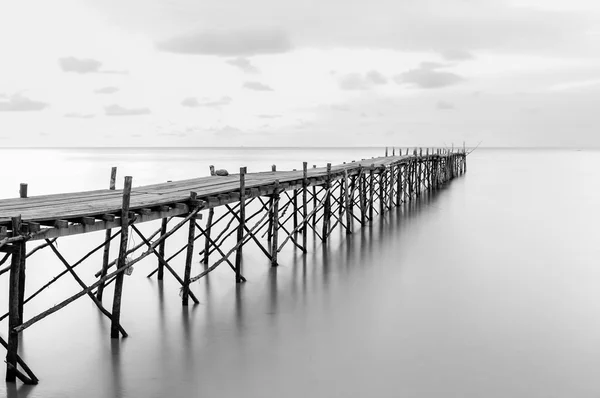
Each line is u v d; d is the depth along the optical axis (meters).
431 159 46.31
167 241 22.73
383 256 20.06
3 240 8.79
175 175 61.47
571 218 29.61
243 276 17.09
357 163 34.25
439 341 12.17
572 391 10.00
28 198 13.69
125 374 10.36
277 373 10.55
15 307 9.43
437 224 27.23
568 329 12.88
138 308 14.02
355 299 15.03
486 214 30.86
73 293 15.30
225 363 10.93
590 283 16.62
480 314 13.89
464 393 9.89
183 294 14.18
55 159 114.56
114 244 21.95
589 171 73.62
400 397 9.73
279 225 19.28
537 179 58.47
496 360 11.23
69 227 10.27
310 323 13.17
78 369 10.51
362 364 10.99
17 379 9.91
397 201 33.81
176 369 10.62
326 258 19.69
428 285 16.42
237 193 15.87
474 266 18.69
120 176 59.12
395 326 13.04
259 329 12.75
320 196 38.56
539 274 17.69
